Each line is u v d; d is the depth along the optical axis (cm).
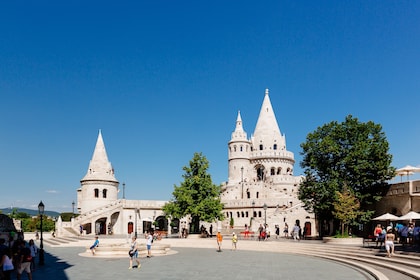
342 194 4200
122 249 3575
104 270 2559
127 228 7256
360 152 4281
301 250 3744
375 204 4559
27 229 7531
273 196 8475
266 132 10194
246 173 9962
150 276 2291
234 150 10075
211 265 2800
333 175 4450
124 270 2556
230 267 2680
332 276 2255
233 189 8800
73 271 2523
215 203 5534
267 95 10481
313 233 6341
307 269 2559
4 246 1947
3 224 4278
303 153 4844
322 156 4619
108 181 7775
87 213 6938
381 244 3131
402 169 4366
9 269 1809
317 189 4556
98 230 7569
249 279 2173
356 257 2941
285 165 10019
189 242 4881
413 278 1989
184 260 3145
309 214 6400
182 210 5550
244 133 10131
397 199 4194
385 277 2020
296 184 9325
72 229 6669
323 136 4728
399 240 3316
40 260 2867
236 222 7762
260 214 7512
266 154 9906
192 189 5531
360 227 4712
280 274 2344
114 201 7750
